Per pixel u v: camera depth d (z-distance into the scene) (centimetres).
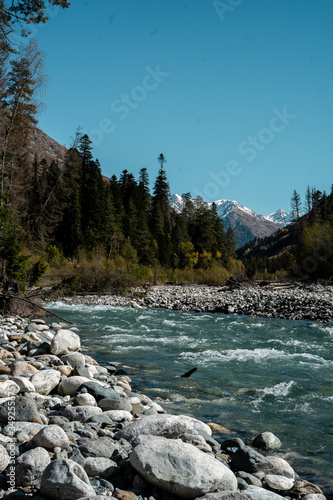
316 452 449
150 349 1018
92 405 514
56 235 5494
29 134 2497
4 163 2277
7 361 695
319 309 1816
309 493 345
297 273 3762
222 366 845
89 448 365
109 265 2970
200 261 7375
